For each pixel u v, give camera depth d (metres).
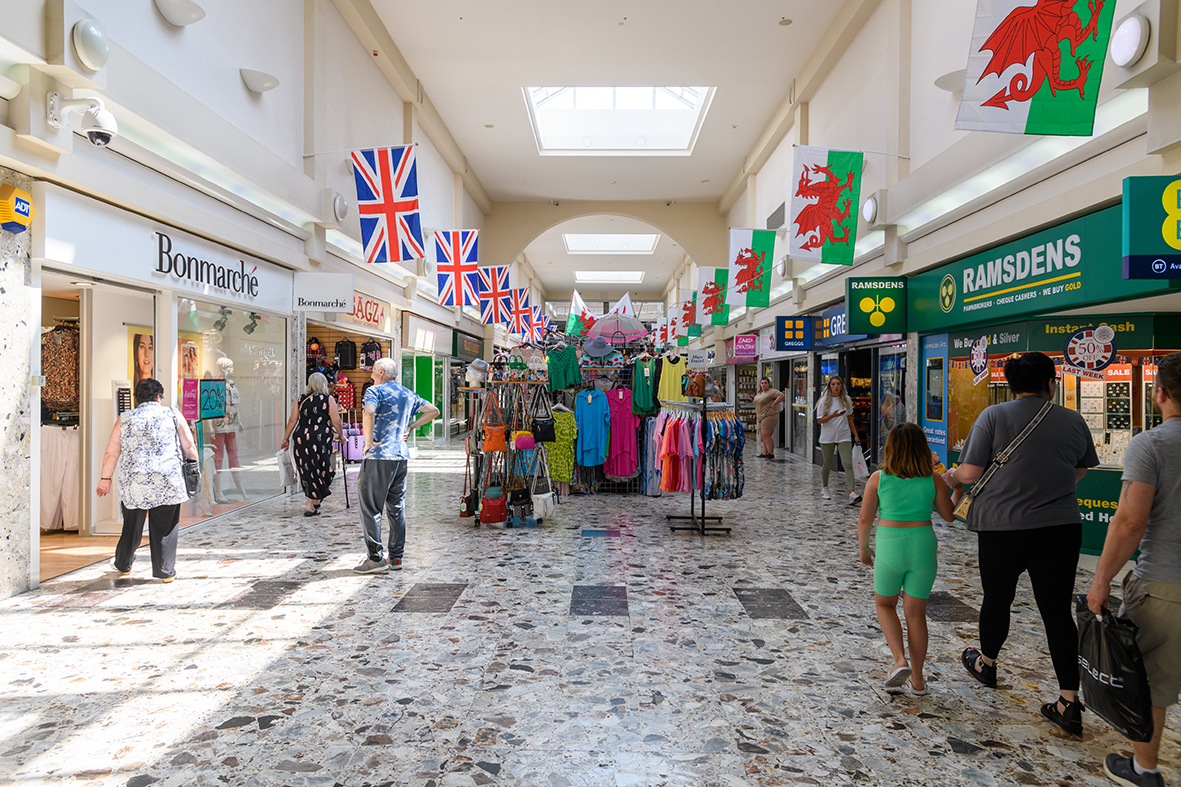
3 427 4.32
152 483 4.80
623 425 9.04
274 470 8.49
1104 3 3.91
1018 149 5.65
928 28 7.83
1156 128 4.11
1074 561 2.93
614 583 5.03
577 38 11.21
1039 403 3.04
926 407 8.32
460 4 10.16
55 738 2.74
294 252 8.35
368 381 12.24
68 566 5.23
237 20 6.77
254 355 7.85
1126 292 4.71
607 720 2.95
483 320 16.97
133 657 3.56
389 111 11.83
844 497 9.09
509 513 7.12
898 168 8.41
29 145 4.20
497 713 3.00
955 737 2.82
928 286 7.91
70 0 4.11
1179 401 2.34
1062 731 2.88
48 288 6.39
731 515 7.76
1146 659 2.36
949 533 6.82
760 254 11.84
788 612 4.40
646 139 16.91
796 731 2.87
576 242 29.98
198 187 6.23
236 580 4.96
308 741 2.74
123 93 4.79
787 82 12.82
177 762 2.57
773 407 14.10
